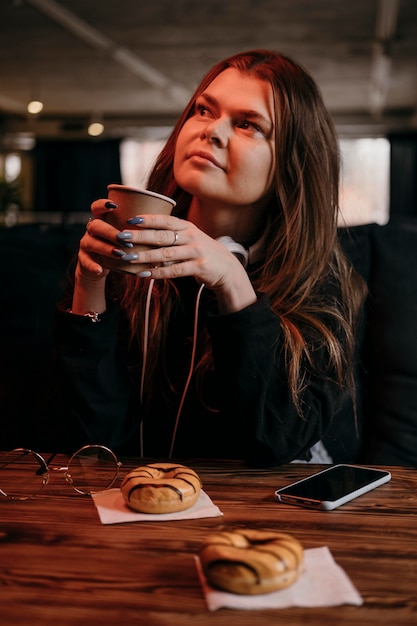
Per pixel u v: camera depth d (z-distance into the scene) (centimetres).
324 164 128
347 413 149
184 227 96
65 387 115
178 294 127
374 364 156
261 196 121
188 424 126
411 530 78
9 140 1312
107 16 696
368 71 923
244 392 104
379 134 1201
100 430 117
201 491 90
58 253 173
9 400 163
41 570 67
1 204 1178
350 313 133
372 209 1275
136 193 91
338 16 688
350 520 81
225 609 60
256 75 121
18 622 58
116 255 93
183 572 67
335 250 134
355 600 61
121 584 65
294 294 125
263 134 119
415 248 159
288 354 111
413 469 102
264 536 67
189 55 852
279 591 62
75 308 113
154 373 127
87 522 80
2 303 168
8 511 83
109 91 1084
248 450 105
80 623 58
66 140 1295
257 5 655
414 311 155
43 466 97
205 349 125
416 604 61
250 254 130
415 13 666
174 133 136
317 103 127
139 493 82
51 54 855
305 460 127
